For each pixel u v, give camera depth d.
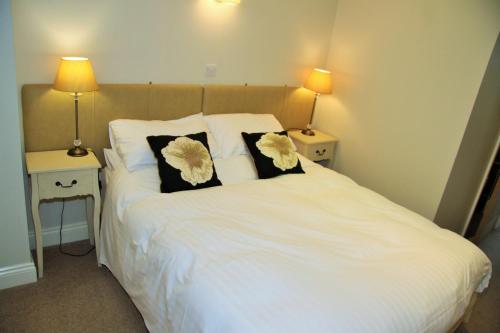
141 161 2.34
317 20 3.43
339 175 2.82
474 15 2.54
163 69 2.73
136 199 2.11
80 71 2.16
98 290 2.23
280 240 1.78
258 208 2.11
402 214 2.27
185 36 2.74
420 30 2.86
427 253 1.82
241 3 2.92
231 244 1.70
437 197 2.89
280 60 3.35
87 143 2.52
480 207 3.37
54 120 2.35
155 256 1.72
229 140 2.78
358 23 3.32
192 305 1.40
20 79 2.21
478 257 1.93
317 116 3.85
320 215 2.10
